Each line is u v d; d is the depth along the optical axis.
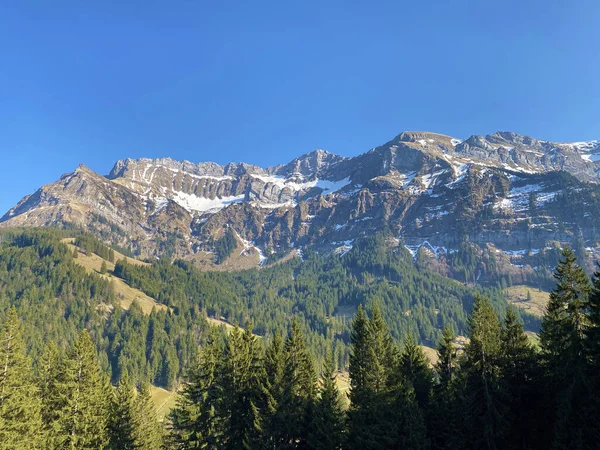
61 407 47.72
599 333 36.09
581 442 35.38
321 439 46.03
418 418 43.47
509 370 46.00
